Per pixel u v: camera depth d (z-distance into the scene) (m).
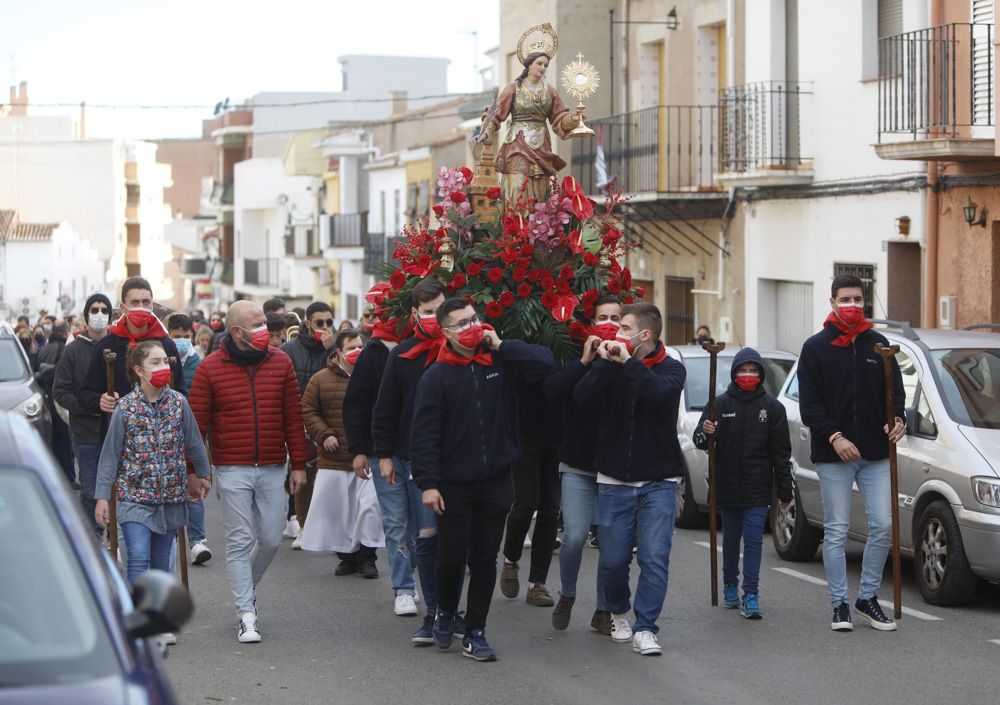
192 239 113.00
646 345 9.41
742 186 24.66
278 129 80.88
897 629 10.34
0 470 5.38
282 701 8.48
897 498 10.27
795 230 23.30
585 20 31.66
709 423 10.83
